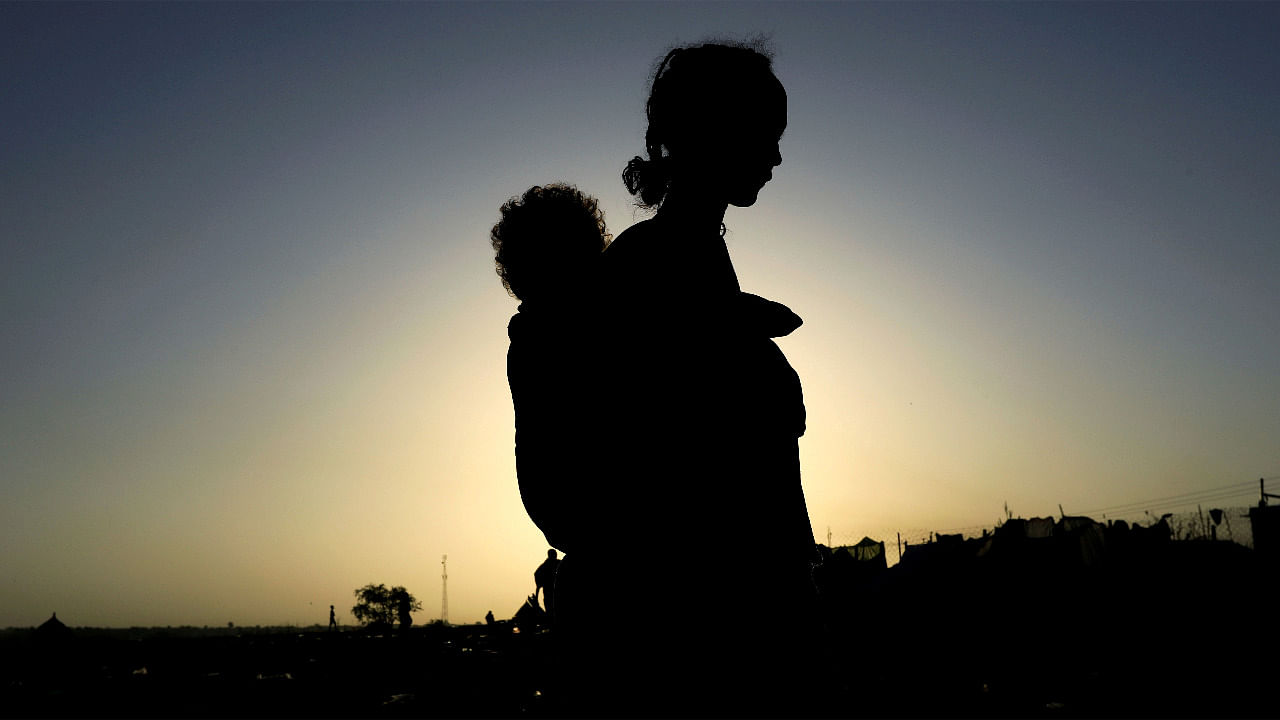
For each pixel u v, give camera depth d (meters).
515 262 1.64
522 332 1.50
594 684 1.37
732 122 1.54
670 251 1.48
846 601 17.12
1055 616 14.20
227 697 12.22
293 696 11.98
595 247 1.75
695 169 1.55
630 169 1.69
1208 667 9.16
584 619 1.40
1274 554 14.09
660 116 1.60
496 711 8.79
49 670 20.94
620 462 1.40
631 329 1.42
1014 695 8.02
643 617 1.35
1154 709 7.16
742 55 1.59
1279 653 9.65
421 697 10.73
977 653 12.31
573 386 1.42
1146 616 13.31
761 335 1.52
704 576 1.36
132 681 16.08
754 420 1.44
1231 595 13.34
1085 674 9.37
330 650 25.33
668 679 1.34
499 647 19.47
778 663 1.38
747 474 1.42
